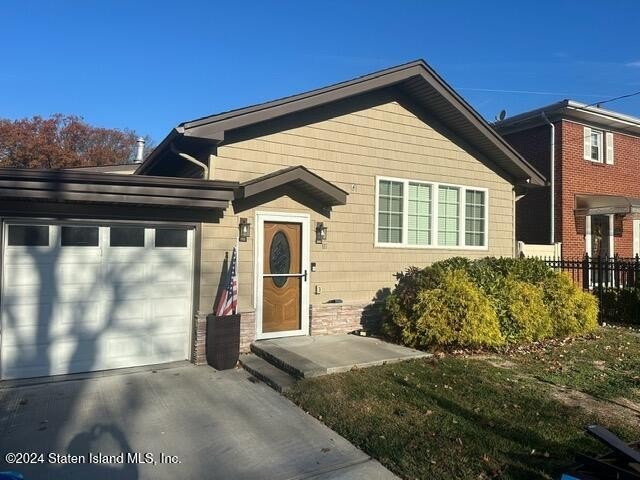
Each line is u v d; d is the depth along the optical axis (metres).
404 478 4.28
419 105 11.03
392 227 10.59
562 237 15.64
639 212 14.88
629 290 11.68
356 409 5.73
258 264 8.67
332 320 9.49
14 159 30.62
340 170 9.82
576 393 6.43
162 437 5.08
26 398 6.14
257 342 8.53
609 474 3.33
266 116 8.34
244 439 5.05
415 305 8.64
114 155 34.28
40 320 6.95
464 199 11.73
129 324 7.55
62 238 7.10
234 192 8.04
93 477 4.27
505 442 4.87
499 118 17.75
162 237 7.83
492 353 8.52
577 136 16.14
